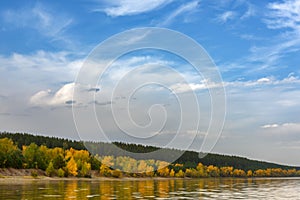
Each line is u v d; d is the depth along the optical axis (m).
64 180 102.81
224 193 60.91
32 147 114.19
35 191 54.50
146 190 63.41
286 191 69.81
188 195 54.12
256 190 72.38
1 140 116.06
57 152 131.62
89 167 114.75
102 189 63.06
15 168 105.50
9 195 46.72
